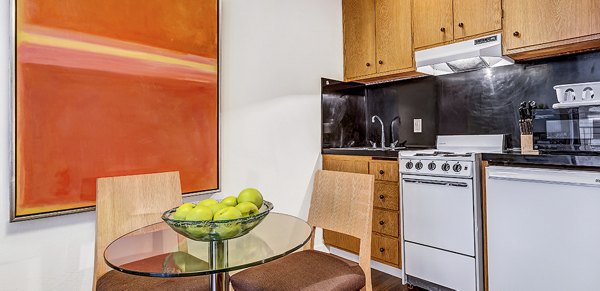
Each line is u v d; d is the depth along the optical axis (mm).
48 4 1491
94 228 1661
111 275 1344
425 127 2926
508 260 1842
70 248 1589
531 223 1754
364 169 2605
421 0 2535
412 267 2268
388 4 2744
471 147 2492
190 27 1967
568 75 2184
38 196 1468
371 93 3301
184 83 1943
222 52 2162
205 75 2037
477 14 2240
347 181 1606
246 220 1000
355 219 1532
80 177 1580
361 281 1377
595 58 2074
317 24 2836
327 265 1453
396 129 3121
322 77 2875
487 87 2572
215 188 2084
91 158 1613
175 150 1905
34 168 1459
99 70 1636
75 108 1567
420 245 2225
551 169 1709
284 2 2566
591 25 1814
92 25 1614
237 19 2256
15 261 1442
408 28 2613
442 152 2279
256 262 1013
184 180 1942
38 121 1468
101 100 1643
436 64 2463
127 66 1727
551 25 1950
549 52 2121
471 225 1979
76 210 1568
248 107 2311
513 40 2094
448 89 2783
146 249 1172
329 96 2941
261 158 2395
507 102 2471
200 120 2016
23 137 1432
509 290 1841
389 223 2447
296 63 2652
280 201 2523
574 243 1619
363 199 1519
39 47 1470
